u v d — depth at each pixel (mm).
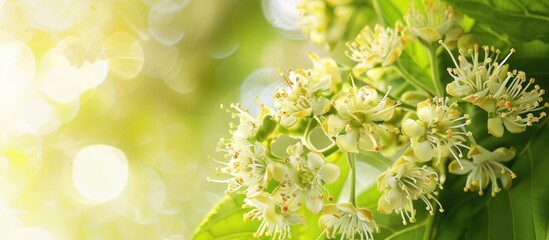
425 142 305
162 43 562
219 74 569
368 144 307
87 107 608
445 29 323
